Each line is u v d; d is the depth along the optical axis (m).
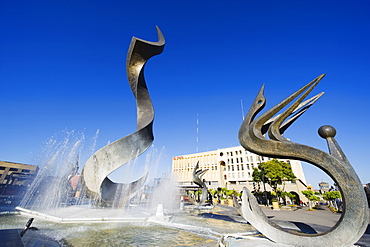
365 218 3.72
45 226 7.48
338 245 3.88
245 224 9.14
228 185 55.00
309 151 4.44
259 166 29.52
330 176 4.23
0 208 11.66
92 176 10.88
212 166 61.12
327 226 9.52
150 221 8.96
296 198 36.47
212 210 16.69
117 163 11.39
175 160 68.75
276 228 4.68
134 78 12.45
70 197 22.00
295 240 4.38
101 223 8.49
